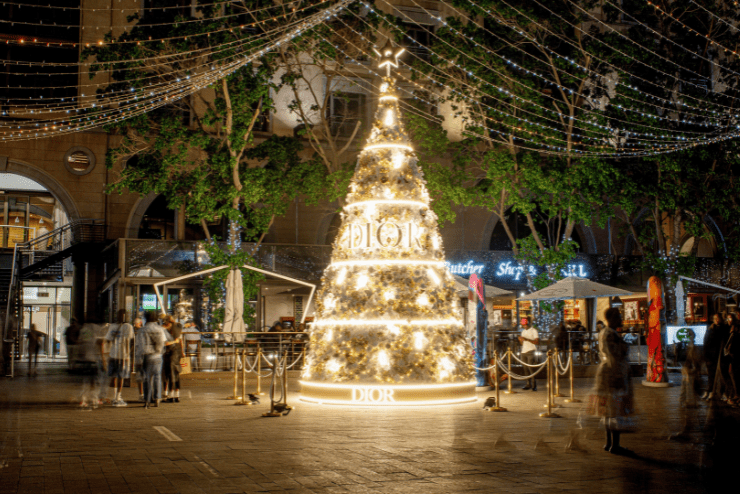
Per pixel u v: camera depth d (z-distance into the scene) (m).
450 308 14.13
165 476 6.64
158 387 13.05
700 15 26.30
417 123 24.50
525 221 33.53
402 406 12.96
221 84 22.56
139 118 22.61
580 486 6.32
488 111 25.41
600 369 8.23
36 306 31.41
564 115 25.56
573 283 20.84
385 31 29.78
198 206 22.83
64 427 10.05
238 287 21.86
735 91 27.03
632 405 8.12
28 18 27.64
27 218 33.66
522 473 6.86
